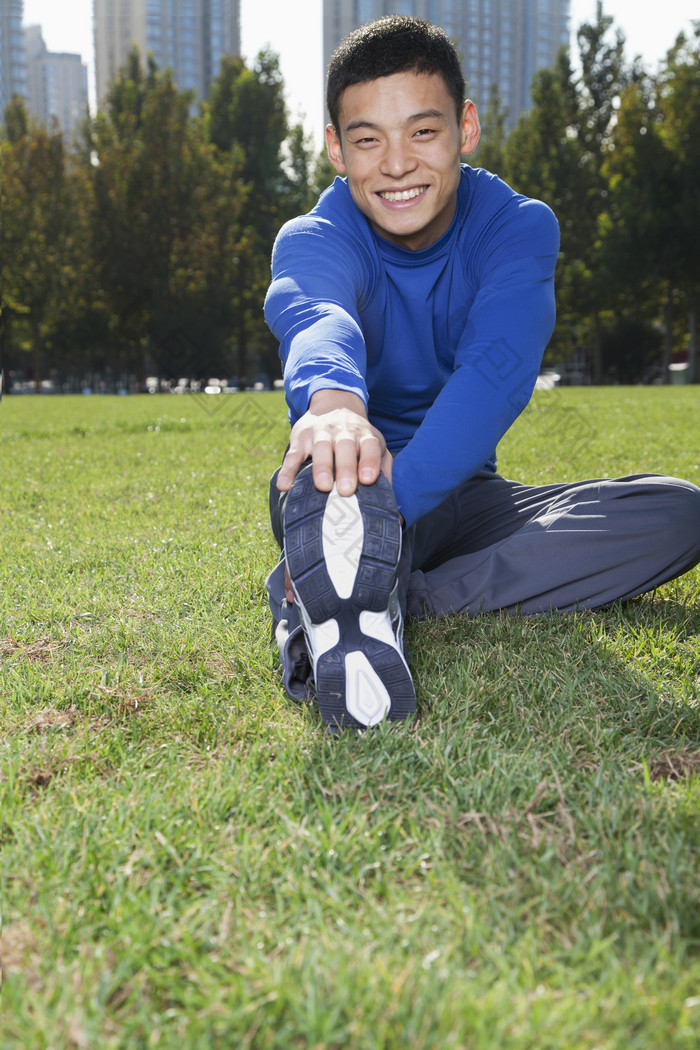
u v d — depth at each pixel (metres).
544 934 0.90
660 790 1.17
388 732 1.34
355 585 1.33
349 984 0.81
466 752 1.29
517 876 0.99
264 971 0.83
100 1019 0.79
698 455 5.21
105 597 2.20
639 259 31.80
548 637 1.82
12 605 2.17
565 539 1.93
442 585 2.00
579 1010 0.77
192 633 1.90
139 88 41.81
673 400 13.34
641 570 1.95
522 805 1.15
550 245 1.79
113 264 34.81
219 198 35.72
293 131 43.41
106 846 1.05
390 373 1.98
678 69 31.22
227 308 36.16
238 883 0.99
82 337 37.94
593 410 10.23
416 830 1.08
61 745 1.37
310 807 1.13
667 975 0.82
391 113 1.60
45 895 0.97
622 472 4.38
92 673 1.68
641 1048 0.74
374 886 0.98
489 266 1.78
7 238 34.81
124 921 0.92
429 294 1.88
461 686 1.54
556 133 37.88
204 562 2.54
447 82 1.62
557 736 1.36
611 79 39.22
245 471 4.80
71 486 4.29
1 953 0.89
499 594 1.96
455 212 1.85
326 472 1.33
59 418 11.24
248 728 1.41
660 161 31.59
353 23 63.81
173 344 35.38
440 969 0.84
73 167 39.69
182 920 0.93
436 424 1.56
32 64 76.69
